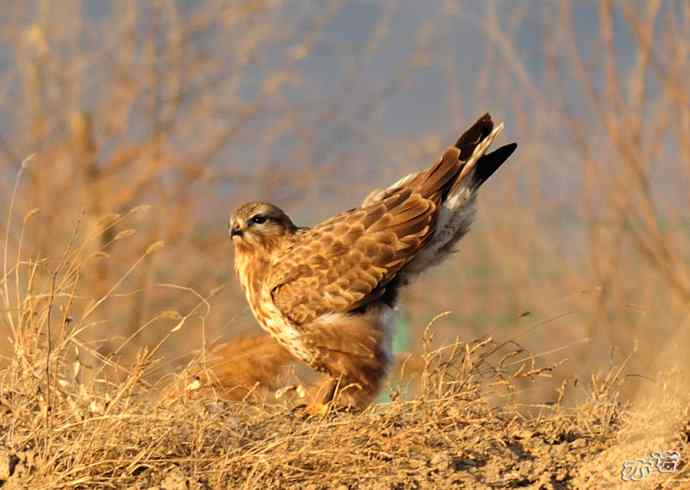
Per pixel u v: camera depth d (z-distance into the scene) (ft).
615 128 63.98
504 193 69.46
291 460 31.73
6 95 77.41
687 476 30.63
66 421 32.68
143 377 36.58
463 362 35.91
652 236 62.75
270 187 78.18
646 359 58.44
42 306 38.32
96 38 78.79
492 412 35.50
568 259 66.95
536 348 62.75
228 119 78.33
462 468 32.22
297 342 41.50
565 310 64.08
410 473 31.73
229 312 66.33
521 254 67.21
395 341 41.78
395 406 33.99
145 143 76.07
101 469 31.27
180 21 78.79
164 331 63.98
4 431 32.81
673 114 64.49
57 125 75.25
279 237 42.78
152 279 66.69
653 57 64.69
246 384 39.09
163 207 73.77
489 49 73.26
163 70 78.48
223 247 72.95
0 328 38.70
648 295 62.39
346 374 40.93
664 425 32.50
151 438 32.12
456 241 42.47
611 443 33.35
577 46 69.10
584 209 65.92
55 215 70.18
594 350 60.59
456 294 67.72
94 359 37.47
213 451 32.32
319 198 79.61
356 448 32.19
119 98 77.61
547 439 33.99
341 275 41.19
